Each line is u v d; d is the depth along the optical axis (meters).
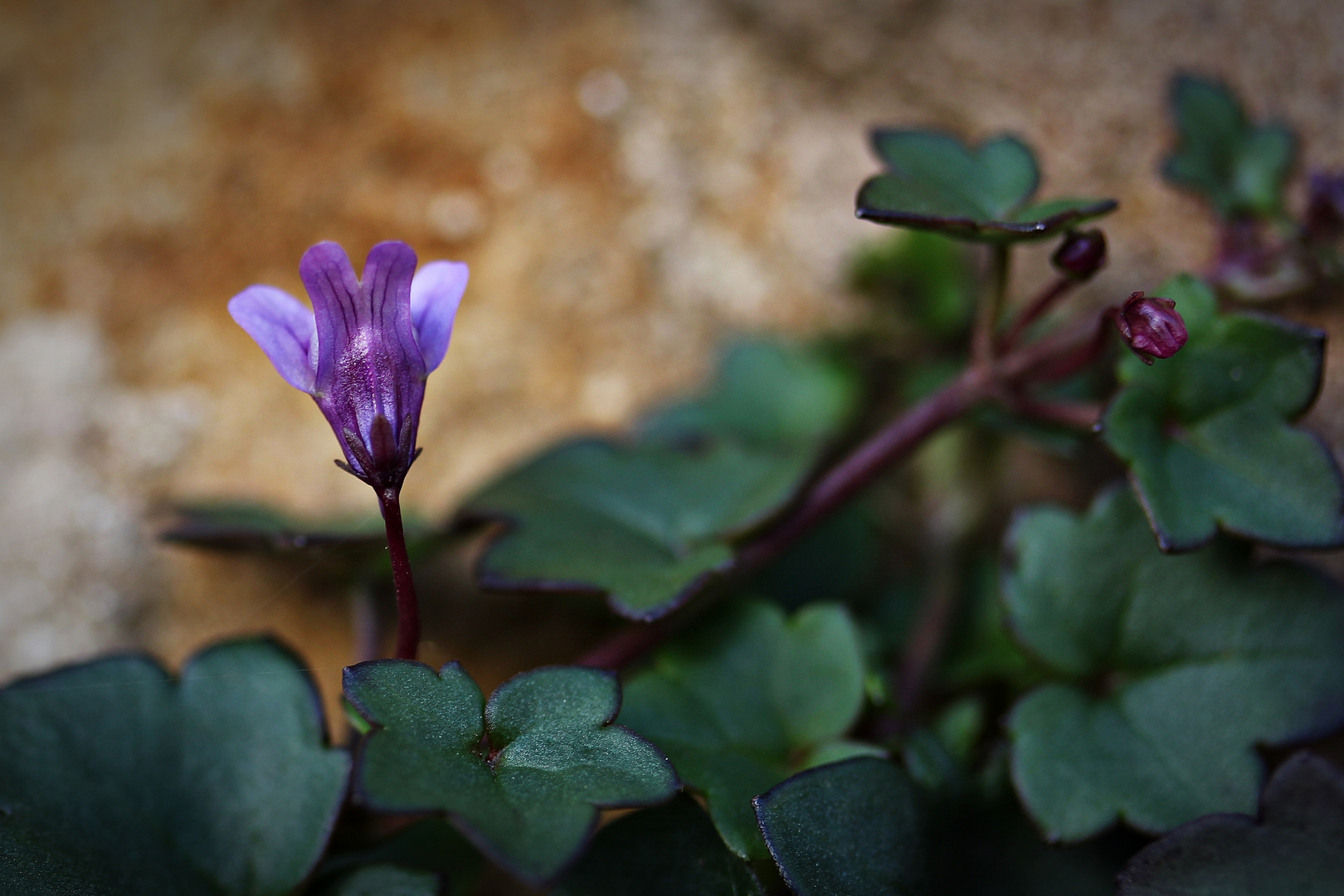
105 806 0.12
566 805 0.11
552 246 0.16
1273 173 0.14
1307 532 0.12
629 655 0.13
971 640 0.15
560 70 0.16
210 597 0.15
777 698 0.13
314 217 0.16
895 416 0.16
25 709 0.12
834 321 0.16
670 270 0.16
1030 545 0.13
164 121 0.16
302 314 0.11
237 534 0.13
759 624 0.13
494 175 0.16
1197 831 0.12
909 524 0.15
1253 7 0.16
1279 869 0.12
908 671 0.14
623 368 0.16
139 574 0.15
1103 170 0.16
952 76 0.16
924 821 0.12
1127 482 0.13
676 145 0.16
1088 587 0.13
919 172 0.13
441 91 0.16
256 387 0.15
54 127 0.16
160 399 0.15
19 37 0.17
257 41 0.16
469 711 0.11
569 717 0.11
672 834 0.12
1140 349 0.12
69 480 0.15
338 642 0.15
